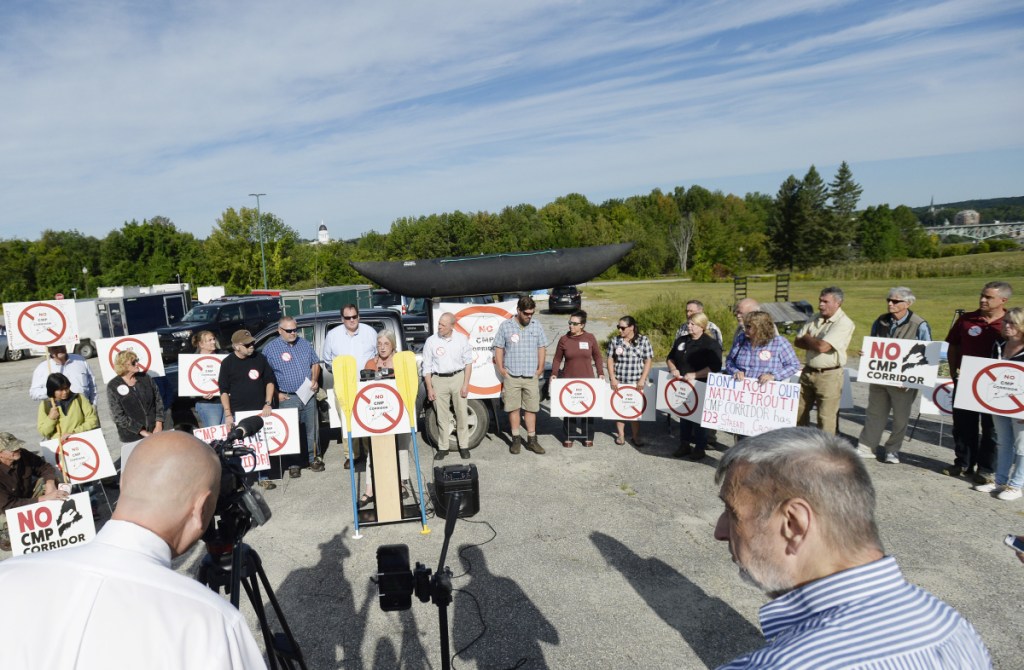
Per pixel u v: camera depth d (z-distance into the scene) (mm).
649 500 5395
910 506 5020
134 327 19172
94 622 1030
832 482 1025
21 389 13508
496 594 3959
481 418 6898
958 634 940
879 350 5801
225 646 1094
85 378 6414
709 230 75375
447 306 7121
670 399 6457
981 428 6105
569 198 87188
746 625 3572
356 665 3309
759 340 5734
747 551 1115
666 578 4109
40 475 4938
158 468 1211
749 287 37875
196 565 4539
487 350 7043
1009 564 4094
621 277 68062
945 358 9719
